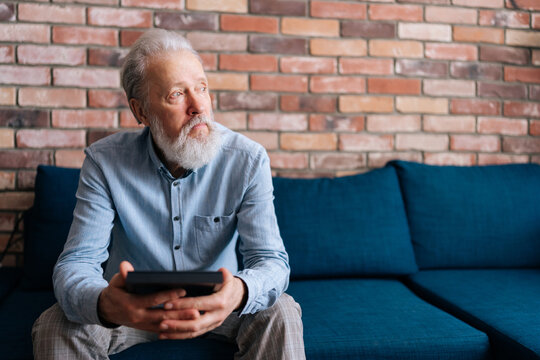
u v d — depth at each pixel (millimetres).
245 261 1199
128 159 1233
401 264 1768
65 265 1094
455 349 1220
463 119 2158
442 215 1874
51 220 1646
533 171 2021
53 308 1084
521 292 1542
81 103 1904
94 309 957
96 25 1901
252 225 1194
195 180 1229
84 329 1029
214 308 926
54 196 1666
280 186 1820
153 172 1230
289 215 1758
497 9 2174
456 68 2148
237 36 1992
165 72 1124
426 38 2125
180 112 1135
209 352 1150
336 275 1752
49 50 1878
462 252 1854
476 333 1252
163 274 825
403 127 2115
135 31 1920
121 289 929
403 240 1807
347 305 1442
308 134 2051
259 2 2004
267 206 1220
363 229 1773
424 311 1393
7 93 1858
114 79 1919
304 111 2047
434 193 1896
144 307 914
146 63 1145
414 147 2125
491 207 1896
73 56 1893
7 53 1853
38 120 1883
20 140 1876
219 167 1243
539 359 1110
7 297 1562
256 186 1225
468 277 1731
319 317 1336
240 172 1232
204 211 1227
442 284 1644
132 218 1209
